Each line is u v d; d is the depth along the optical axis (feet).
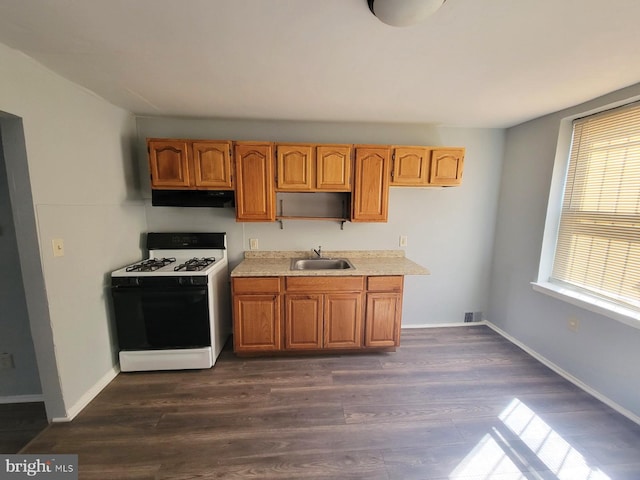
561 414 6.08
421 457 5.03
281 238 9.46
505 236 9.60
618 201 6.47
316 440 5.37
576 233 7.50
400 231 9.80
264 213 8.18
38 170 5.22
